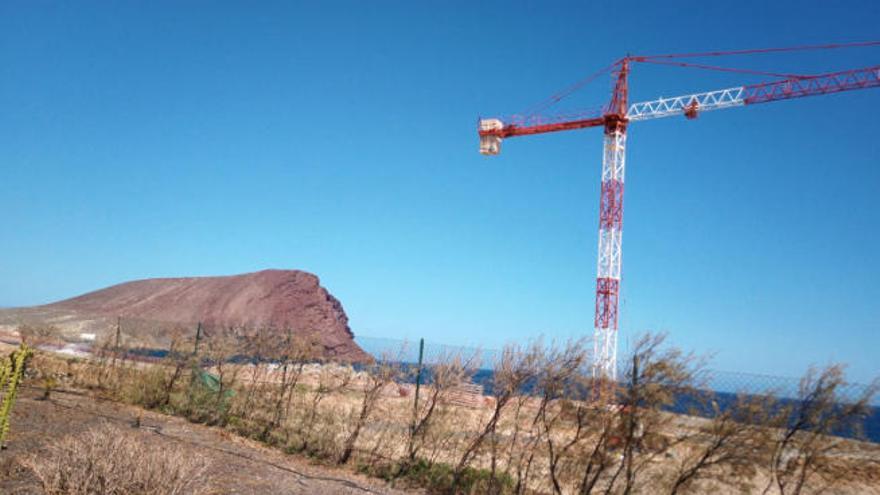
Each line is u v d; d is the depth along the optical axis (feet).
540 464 31.19
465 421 34.63
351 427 39.42
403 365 37.65
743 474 24.53
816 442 24.44
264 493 24.17
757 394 24.93
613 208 159.84
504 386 30.40
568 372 28.25
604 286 151.33
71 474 19.44
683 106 176.35
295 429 39.93
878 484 22.52
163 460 20.68
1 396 23.62
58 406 39.50
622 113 174.50
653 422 25.85
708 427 25.03
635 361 26.48
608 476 28.37
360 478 31.68
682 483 25.52
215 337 51.06
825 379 24.50
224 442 35.81
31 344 58.54
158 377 50.57
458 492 30.71
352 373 42.55
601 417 27.04
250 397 48.44
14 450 24.86
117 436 21.11
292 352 46.29
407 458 34.04
